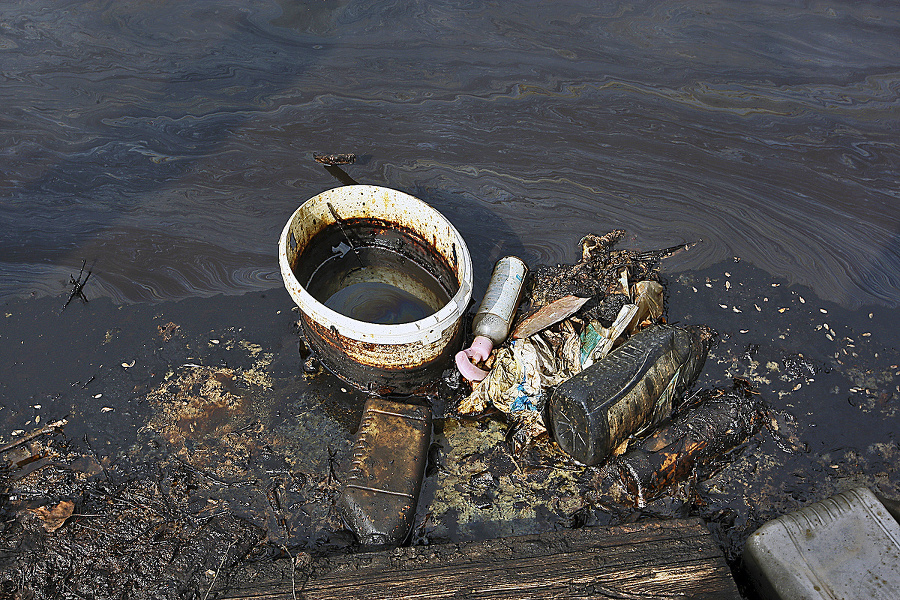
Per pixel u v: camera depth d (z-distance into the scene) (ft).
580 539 3.77
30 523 3.86
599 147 6.19
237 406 4.42
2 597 3.64
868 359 4.83
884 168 6.11
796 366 4.76
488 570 3.68
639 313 4.72
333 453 4.25
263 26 7.25
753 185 5.92
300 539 3.93
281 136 6.12
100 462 4.15
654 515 4.08
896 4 8.03
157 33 7.05
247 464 4.18
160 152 5.92
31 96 6.30
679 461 4.12
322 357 4.54
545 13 7.71
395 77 6.73
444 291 4.87
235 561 3.82
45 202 5.49
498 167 5.97
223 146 6.01
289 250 4.50
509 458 4.26
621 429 4.09
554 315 4.64
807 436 4.45
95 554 3.79
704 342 4.77
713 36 7.47
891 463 4.36
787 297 5.15
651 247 5.42
